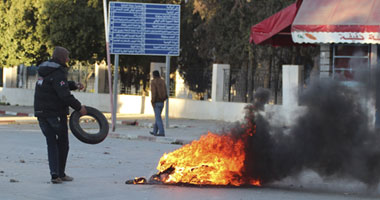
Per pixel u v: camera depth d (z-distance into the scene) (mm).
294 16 24062
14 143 19031
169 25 26938
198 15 36406
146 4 26609
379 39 21531
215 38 33281
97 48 35844
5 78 47156
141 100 36719
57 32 34781
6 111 37250
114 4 26234
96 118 11547
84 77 41281
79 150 17438
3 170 12805
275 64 34031
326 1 23234
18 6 37062
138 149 18344
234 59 33344
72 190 10289
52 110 10938
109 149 18031
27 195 9703
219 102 30922
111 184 11031
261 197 9703
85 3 34781
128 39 26344
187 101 33000
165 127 26609
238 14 31516
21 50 38156
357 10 22203
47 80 10906
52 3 34250
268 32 25250
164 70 34875
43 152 16625
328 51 24219
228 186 10852
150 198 9500
